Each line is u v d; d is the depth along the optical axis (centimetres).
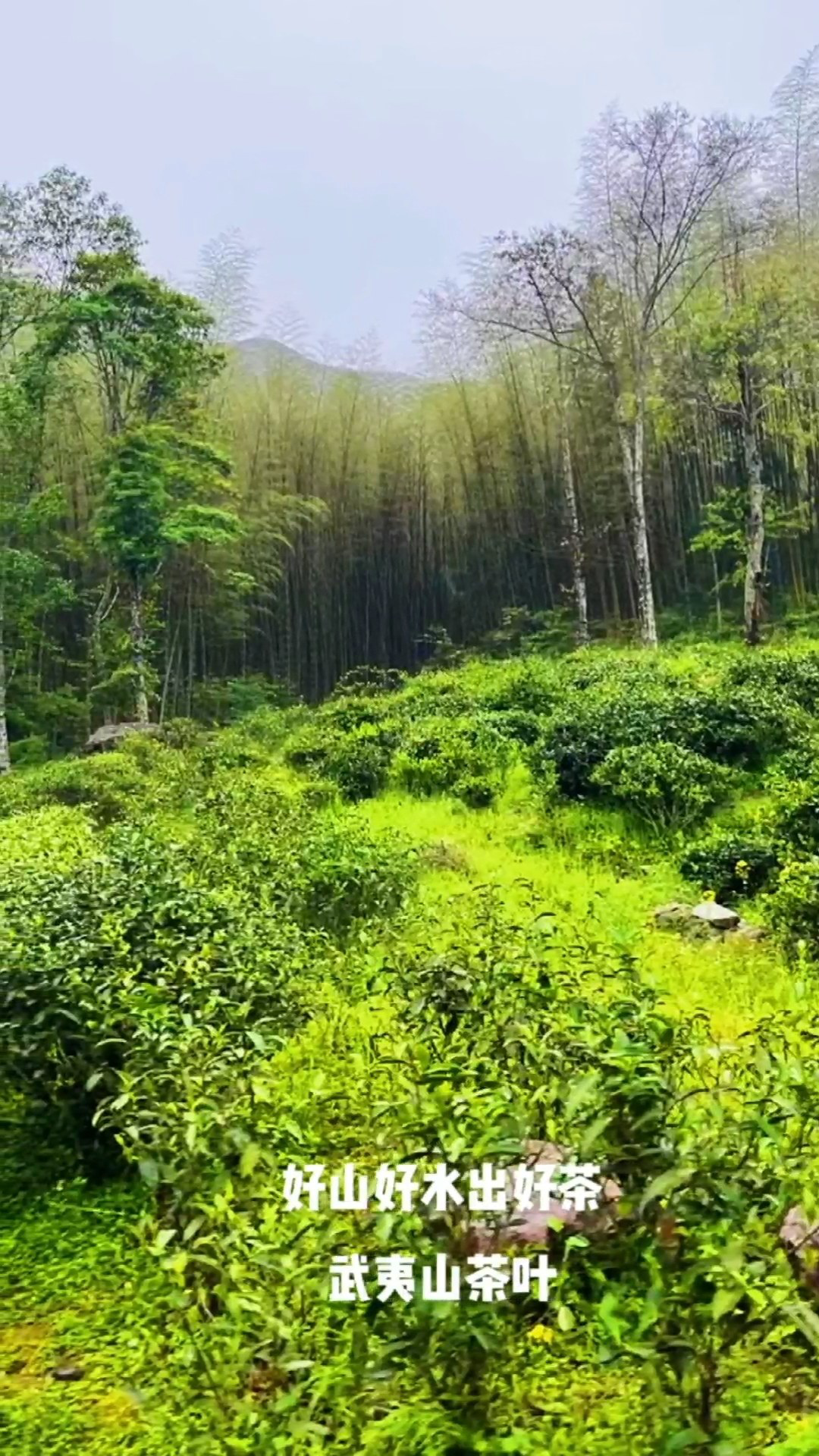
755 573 2062
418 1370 237
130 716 2241
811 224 2436
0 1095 415
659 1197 216
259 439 2692
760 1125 225
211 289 2895
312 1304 244
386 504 2780
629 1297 229
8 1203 377
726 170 2217
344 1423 237
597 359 2372
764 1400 235
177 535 2000
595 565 2648
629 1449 233
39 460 2145
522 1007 311
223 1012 364
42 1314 316
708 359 2209
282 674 2681
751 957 627
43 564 2097
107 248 2177
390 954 410
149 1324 291
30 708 2242
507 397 2711
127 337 2098
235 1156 269
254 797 937
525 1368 247
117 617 2280
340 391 2800
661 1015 271
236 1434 238
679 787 958
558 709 1305
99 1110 341
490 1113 238
